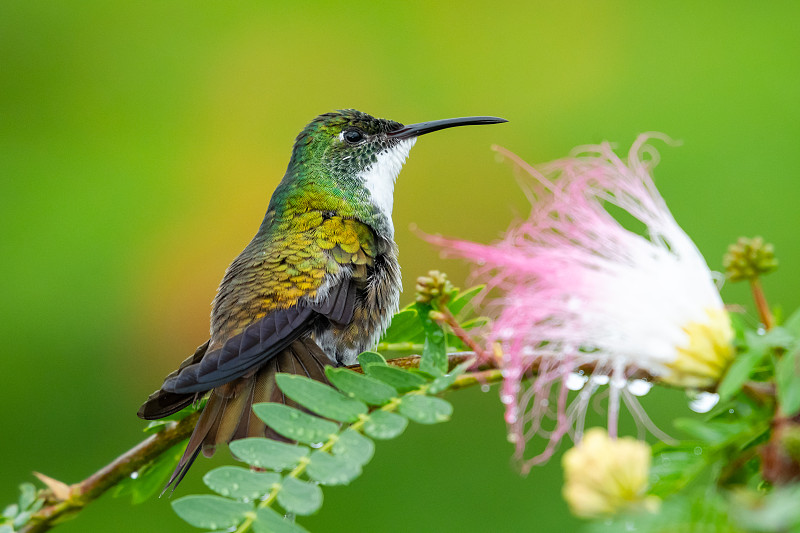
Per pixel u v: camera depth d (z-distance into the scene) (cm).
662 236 443
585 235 452
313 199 955
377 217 979
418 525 1040
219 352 688
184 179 1388
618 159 470
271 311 766
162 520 1062
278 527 434
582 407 428
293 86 1462
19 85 1411
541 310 443
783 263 1148
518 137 1391
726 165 1223
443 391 471
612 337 424
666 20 1352
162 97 1438
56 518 591
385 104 1459
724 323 410
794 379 358
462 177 1395
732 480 362
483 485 1054
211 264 1333
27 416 1174
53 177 1349
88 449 1166
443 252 463
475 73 1438
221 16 1494
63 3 1446
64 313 1238
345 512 1050
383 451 1073
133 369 1228
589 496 312
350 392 482
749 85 1277
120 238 1308
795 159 1212
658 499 355
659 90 1317
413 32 1482
